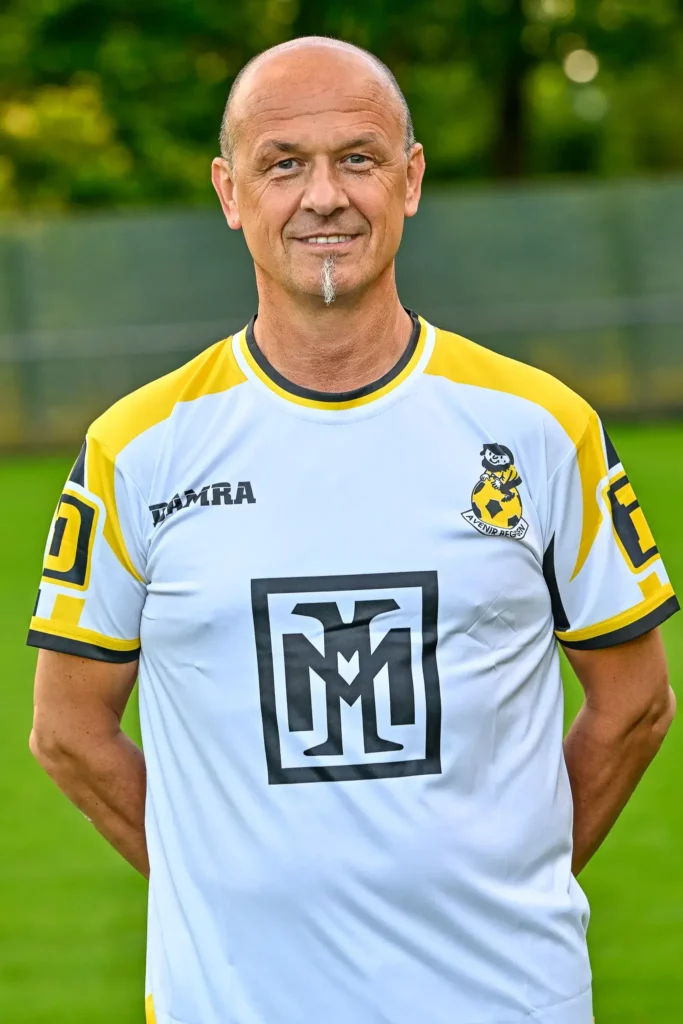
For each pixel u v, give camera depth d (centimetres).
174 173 2481
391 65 2603
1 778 676
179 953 243
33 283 1770
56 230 1770
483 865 238
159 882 247
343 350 244
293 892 236
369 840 236
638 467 1473
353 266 238
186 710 243
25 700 788
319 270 238
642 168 3112
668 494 1313
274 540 241
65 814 632
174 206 2473
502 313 1802
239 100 245
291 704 238
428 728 238
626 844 572
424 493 243
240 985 238
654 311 1794
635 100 2989
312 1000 237
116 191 2459
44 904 536
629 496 257
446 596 239
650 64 2575
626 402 1809
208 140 2508
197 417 249
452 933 238
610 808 270
